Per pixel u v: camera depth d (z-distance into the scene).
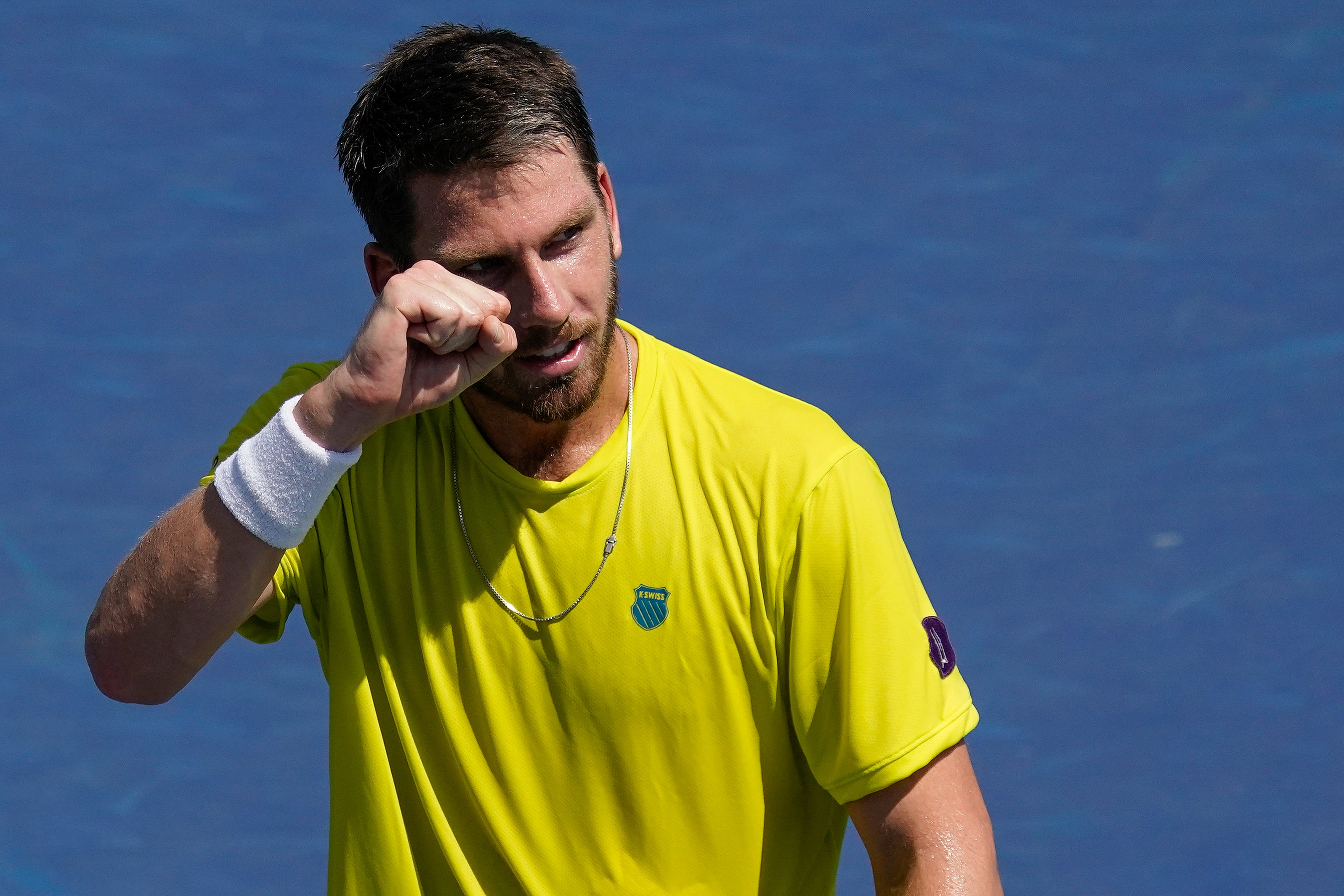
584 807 7.95
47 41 27.23
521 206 7.16
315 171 25.30
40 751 18.52
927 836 7.65
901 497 21.00
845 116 26.20
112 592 7.80
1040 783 18.12
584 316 7.36
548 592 7.81
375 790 8.07
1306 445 21.42
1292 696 18.67
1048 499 20.95
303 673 19.64
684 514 7.72
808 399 22.05
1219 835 17.45
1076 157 25.44
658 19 28.08
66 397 22.11
